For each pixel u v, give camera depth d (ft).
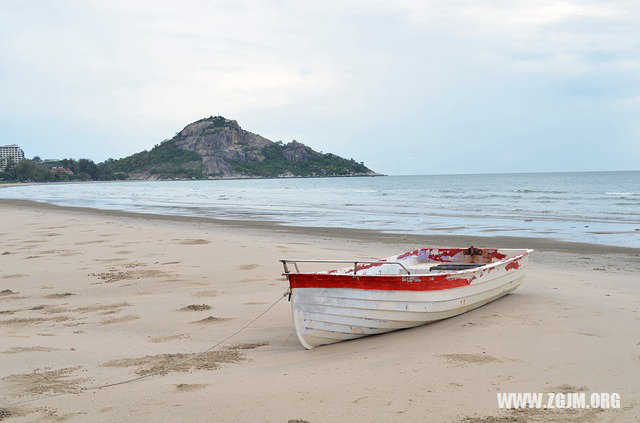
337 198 196.03
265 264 51.01
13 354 27.40
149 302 38.55
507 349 25.48
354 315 27.37
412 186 334.24
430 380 21.99
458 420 18.53
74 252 62.03
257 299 38.24
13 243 71.92
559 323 29.55
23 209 149.28
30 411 20.12
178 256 57.11
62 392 22.03
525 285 40.83
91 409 20.16
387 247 65.77
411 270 36.14
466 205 141.18
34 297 41.42
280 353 27.09
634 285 41.22
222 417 19.19
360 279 26.99
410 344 26.94
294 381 22.40
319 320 26.94
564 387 21.18
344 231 84.99
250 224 98.84
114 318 34.65
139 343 29.27
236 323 32.73
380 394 20.75
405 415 18.98
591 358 24.22
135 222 104.01
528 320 30.17
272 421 18.78
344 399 20.39
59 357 26.96
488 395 20.51
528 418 18.62
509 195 187.83
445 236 76.84
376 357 25.23
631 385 21.27
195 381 22.91
